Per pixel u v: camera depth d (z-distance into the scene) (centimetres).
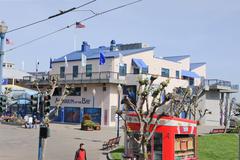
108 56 5438
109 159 2448
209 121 6231
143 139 1628
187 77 6606
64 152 2794
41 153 1962
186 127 2055
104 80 5259
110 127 5131
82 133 4159
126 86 5341
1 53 2700
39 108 2070
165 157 1906
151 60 5878
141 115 1673
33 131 4266
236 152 2909
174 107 3628
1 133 3975
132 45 6241
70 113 5772
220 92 6481
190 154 2109
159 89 1741
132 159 1902
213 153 2844
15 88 5659
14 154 2655
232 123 5303
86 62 5691
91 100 5519
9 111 6091
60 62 6097
